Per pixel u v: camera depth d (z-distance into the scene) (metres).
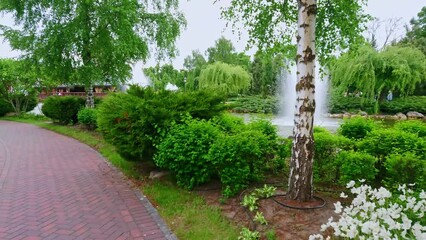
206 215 3.44
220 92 5.87
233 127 5.05
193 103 5.38
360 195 2.17
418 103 21.34
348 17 4.59
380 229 1.83
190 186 4.26
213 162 3.86
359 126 5.21
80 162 6.60
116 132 5.00
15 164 6.46
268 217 3.17
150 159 5.20
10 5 11.14
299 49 3.32
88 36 11.44
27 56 12.06
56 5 11.01
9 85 19.83
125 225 3.34
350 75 19.55
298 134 3.39
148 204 3.96
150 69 22.25
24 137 10.86
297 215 3.15
